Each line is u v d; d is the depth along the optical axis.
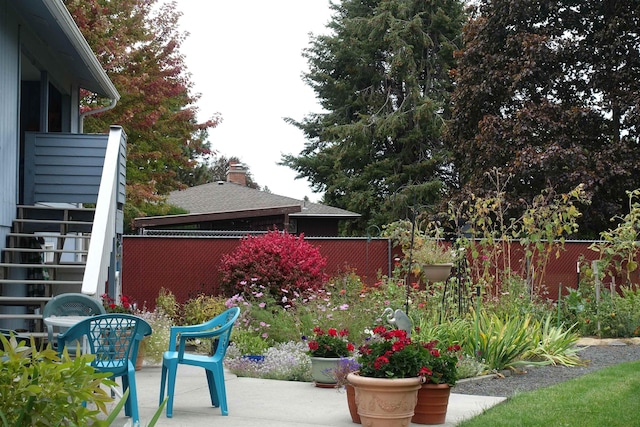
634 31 21.53
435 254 12.34
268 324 11.19
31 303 8.85
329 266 15.62
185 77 23.39
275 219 22.22
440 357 6.53
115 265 11.04
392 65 31.53
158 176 23.91
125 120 21.16
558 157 20.42
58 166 11.25
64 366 3.33
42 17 10.35
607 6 21.92
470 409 6.96
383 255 15.70
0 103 9.65
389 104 33.12
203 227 24.16
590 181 19.98
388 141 33.53
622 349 11.60
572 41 22.27
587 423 6.17
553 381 8.79
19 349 3.48
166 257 14.83
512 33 22.56
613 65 21.80
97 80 13.02
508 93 22.28
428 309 11.67
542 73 21.84
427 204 30.58
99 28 20.14
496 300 12.11
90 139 11.34
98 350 5.96
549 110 21.31
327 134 33.03
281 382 8.72
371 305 11.51
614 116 21.97
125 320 6.21
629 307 13.06
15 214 10.45
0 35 9.59
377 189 32.47
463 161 24.02
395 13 32.69
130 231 26.80
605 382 8.27
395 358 6.17
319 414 6.75
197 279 14.85
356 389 6.15
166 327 10.15
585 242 16.36
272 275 13.39
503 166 21.94
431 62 32.44
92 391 3.45
